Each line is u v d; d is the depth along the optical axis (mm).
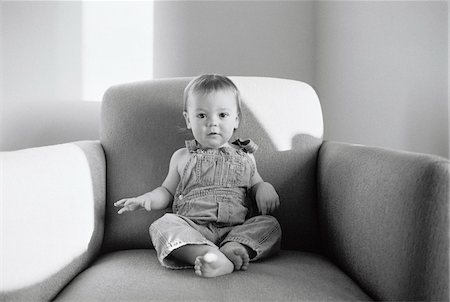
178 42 1651
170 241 883
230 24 1678
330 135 1656
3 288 682
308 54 1716
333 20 1623
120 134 1202
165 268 877
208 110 1087
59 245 844
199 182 1108
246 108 1198
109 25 1610
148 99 1222
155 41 1636
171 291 743
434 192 646
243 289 752
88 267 976
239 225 1021
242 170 1116
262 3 1692
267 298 720
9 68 1559
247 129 1187
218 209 1058
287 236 1132
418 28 1180
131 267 887
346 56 1532
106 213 1150
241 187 1123
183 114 1162
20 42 1562
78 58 1594
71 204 919
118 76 1618
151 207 1069
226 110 1096
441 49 1116
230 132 1112
